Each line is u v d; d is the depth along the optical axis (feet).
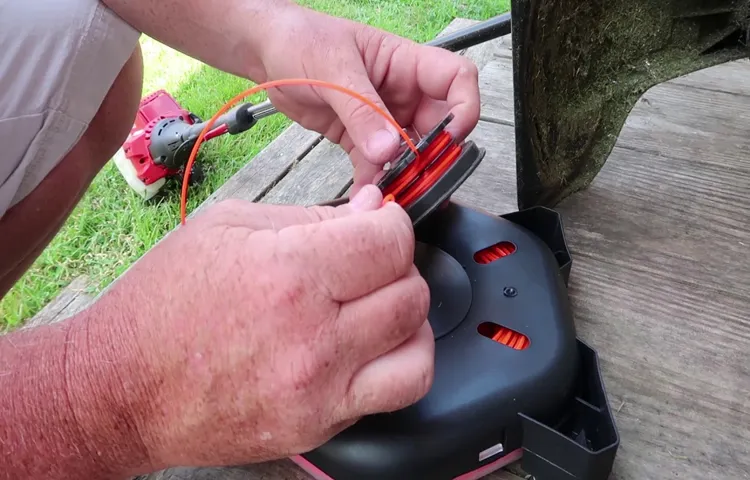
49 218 2.33
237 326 1.28
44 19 2.08
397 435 1.68
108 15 2.28
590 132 2.62
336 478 1.77
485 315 1.93
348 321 1.33
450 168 1.84
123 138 2.68
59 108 2.14
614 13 2.38
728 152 2.89
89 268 4.33
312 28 2.10
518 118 2.13
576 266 2.47
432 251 2.13
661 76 2.58
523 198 2.46
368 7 7.10
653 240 2.54
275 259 1.30
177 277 1.35
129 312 1.36
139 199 4.79
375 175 2.30
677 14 2.45
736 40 2.58
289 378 1.28
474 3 6.98
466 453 1.72
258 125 5.32
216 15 2.27
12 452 1.30
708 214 2.62
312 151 3.37
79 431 1.33
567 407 1.80
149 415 1.34
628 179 2.82
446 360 1.80
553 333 1.86
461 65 2.10
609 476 1.83
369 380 1.37
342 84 2.00
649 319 2.25
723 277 2.36
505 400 1.72
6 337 1.46
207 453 1.41
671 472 1.82
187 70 6.38
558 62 2.27
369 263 1.34
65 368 1.34
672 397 2.00
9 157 2.06
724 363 2.08
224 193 3.28
